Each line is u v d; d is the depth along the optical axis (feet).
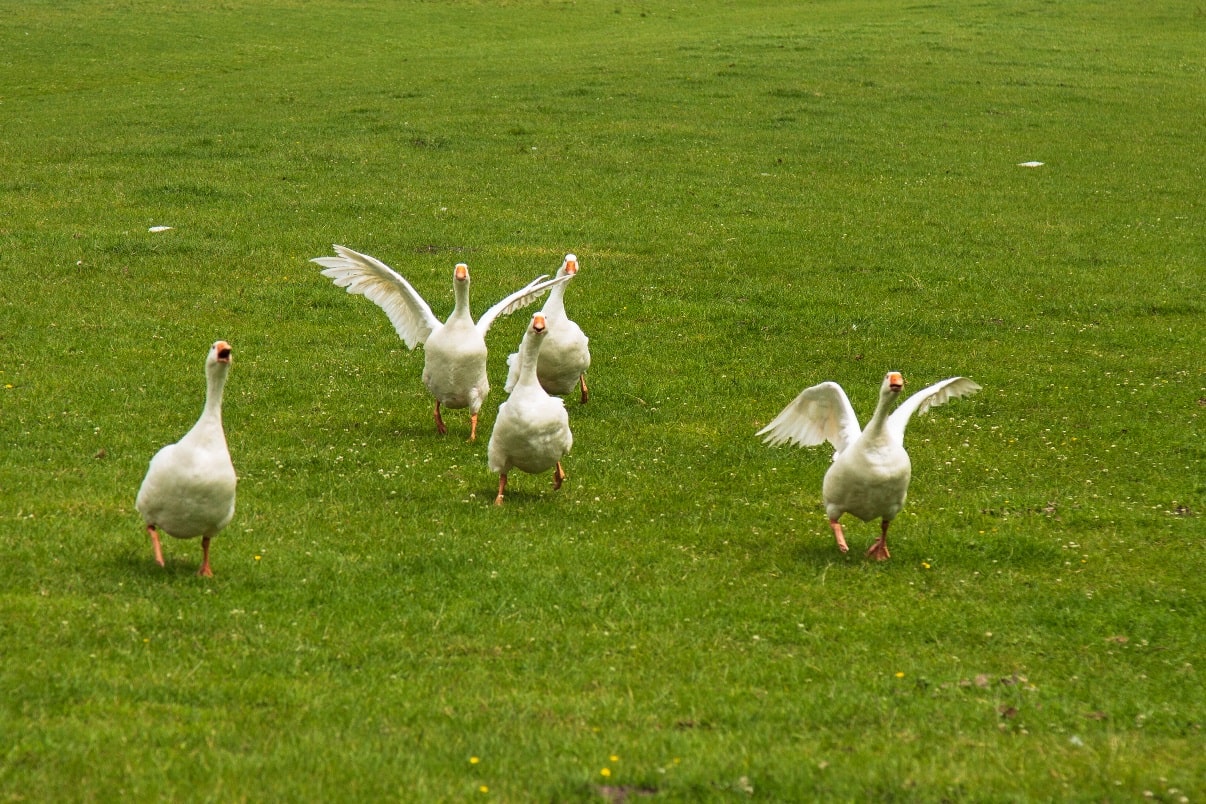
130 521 34.81
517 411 37.93
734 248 77.00
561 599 31.40
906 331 62.75
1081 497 41.75
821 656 29.14
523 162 97.14
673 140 105.50
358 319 61.72
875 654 29.40
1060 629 31.50
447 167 95.04
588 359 49.73
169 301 62.18
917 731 25.45
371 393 50.72
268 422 45.96
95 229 74.38
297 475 40.42
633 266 72.84
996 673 28.78
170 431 44.01
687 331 61.87
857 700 26.61
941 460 45.42
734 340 60.95
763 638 29.89
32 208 78.95
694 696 26.43
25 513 34.91
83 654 26.35
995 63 142.92
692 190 90.58
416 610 30.14
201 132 104.63
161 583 30.42
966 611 32.27
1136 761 24.25
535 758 23.26
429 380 45.83
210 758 22.24
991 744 24.90
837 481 34.55
